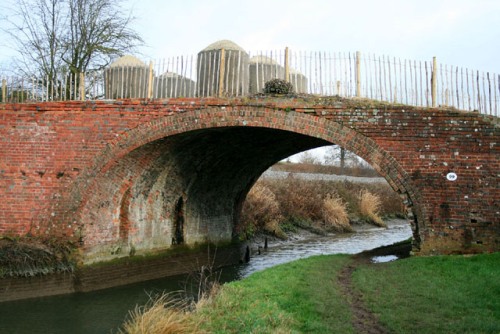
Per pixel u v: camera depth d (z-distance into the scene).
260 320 8.10
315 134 13.02
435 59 13.36
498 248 11.85
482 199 12.05
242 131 15.23
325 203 33.06
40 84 19.81
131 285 14.81
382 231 33.78
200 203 19.00
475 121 12.19
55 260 13.09
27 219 13.79
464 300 8.41
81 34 22.92
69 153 13.94
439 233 12.26
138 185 15.46
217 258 19.42
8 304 11.98
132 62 16.72
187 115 13.62
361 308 8.61
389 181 12.56
